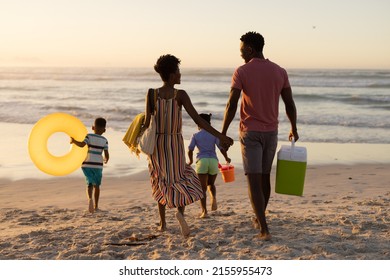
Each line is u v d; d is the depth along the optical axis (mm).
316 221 9461
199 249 7723
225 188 15836
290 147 8539
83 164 12109
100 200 14258
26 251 7945
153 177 8539
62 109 45625
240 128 8203
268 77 7996
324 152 24078
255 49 8281
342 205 12070
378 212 10555
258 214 8078
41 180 17141
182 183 8289
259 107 7992
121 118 39406
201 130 11445
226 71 152000
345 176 17984
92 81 107812
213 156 11266
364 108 47656
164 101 8125
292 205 12539
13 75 142625
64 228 9508
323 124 36000
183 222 8375
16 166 19641
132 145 8633
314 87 77188
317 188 15750
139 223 10078
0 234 9578
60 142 25703
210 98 60531
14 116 39875
